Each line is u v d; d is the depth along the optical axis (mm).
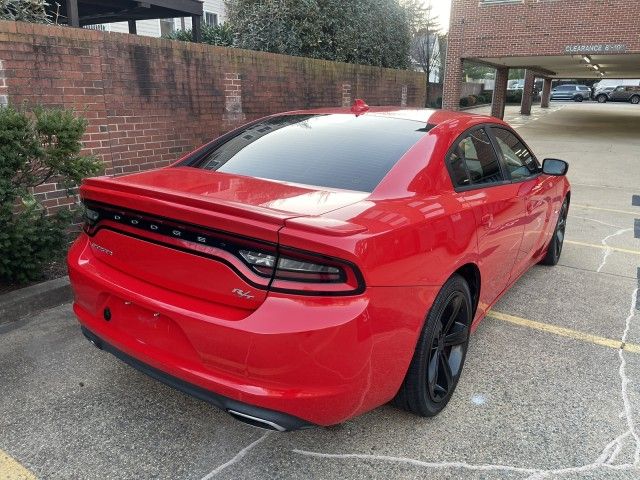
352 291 2080
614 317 4160
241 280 2104
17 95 4875
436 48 39062
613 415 2883
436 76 41531
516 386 3152
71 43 5270
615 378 3264
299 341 2018
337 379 2098
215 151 3273
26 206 3992
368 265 2104
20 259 4000
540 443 2643
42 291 4023
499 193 3379
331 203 2365
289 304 2037
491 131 3746
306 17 10500
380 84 11773
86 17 11625
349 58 11672
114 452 2521
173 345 2299
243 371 2098
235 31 11008
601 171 12430
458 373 2965
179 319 2209
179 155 6762
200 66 6895
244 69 7668
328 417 2170
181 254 2248
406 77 12953
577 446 2627
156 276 2365
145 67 6133
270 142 3168
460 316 2955
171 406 2881
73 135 4062
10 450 2516
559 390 3119
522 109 33438
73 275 2705
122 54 5832
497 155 3674
